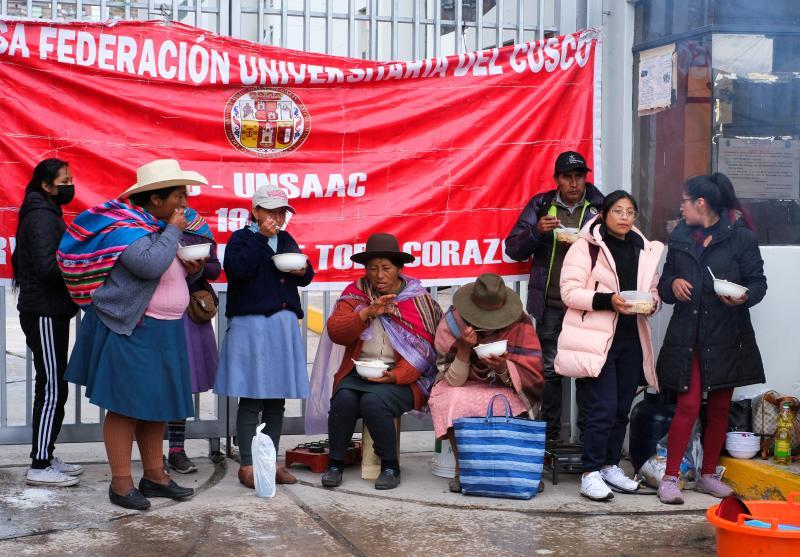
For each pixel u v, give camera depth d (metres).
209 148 6.14
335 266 6.32
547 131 6.57
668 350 5.46
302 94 6.25
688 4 6.16
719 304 5.41
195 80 6.08
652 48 6.41
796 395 6.00
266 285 5.52
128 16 6.30
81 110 5.94
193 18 6.55
